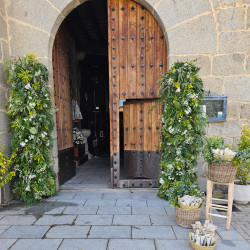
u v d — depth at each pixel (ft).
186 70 9.57
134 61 11.96
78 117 20.03
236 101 11.27
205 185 11.69
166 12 10.87
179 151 10.01
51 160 11.34
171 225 8.32
